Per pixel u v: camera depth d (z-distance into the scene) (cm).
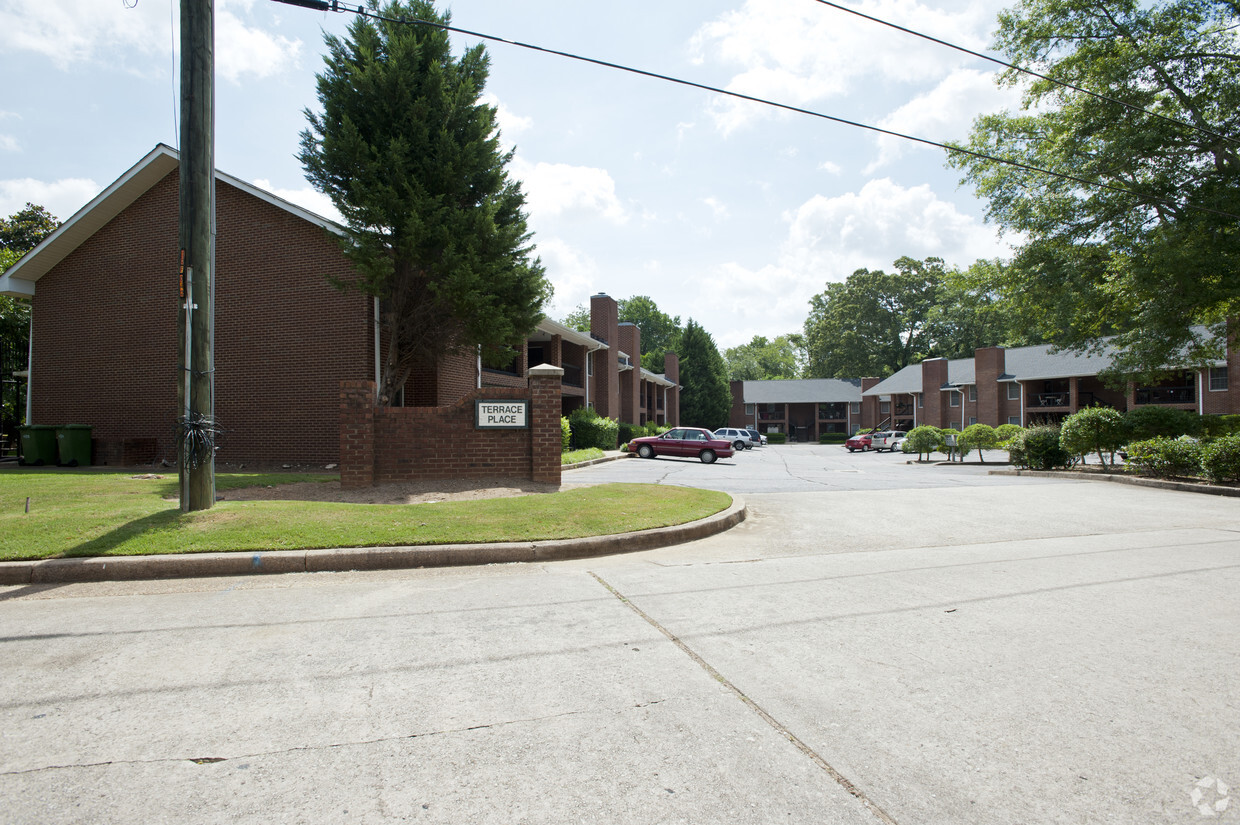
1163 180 1988
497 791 261
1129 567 684
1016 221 2391
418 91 1452
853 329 7862
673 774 274
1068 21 2133
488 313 1452
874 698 351
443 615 504
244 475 1323
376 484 1123
